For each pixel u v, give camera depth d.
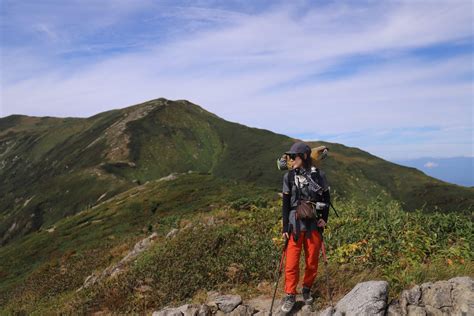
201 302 8.03
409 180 153.25
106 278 13.59
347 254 8.02
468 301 5.00
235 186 51.81
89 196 140.25
